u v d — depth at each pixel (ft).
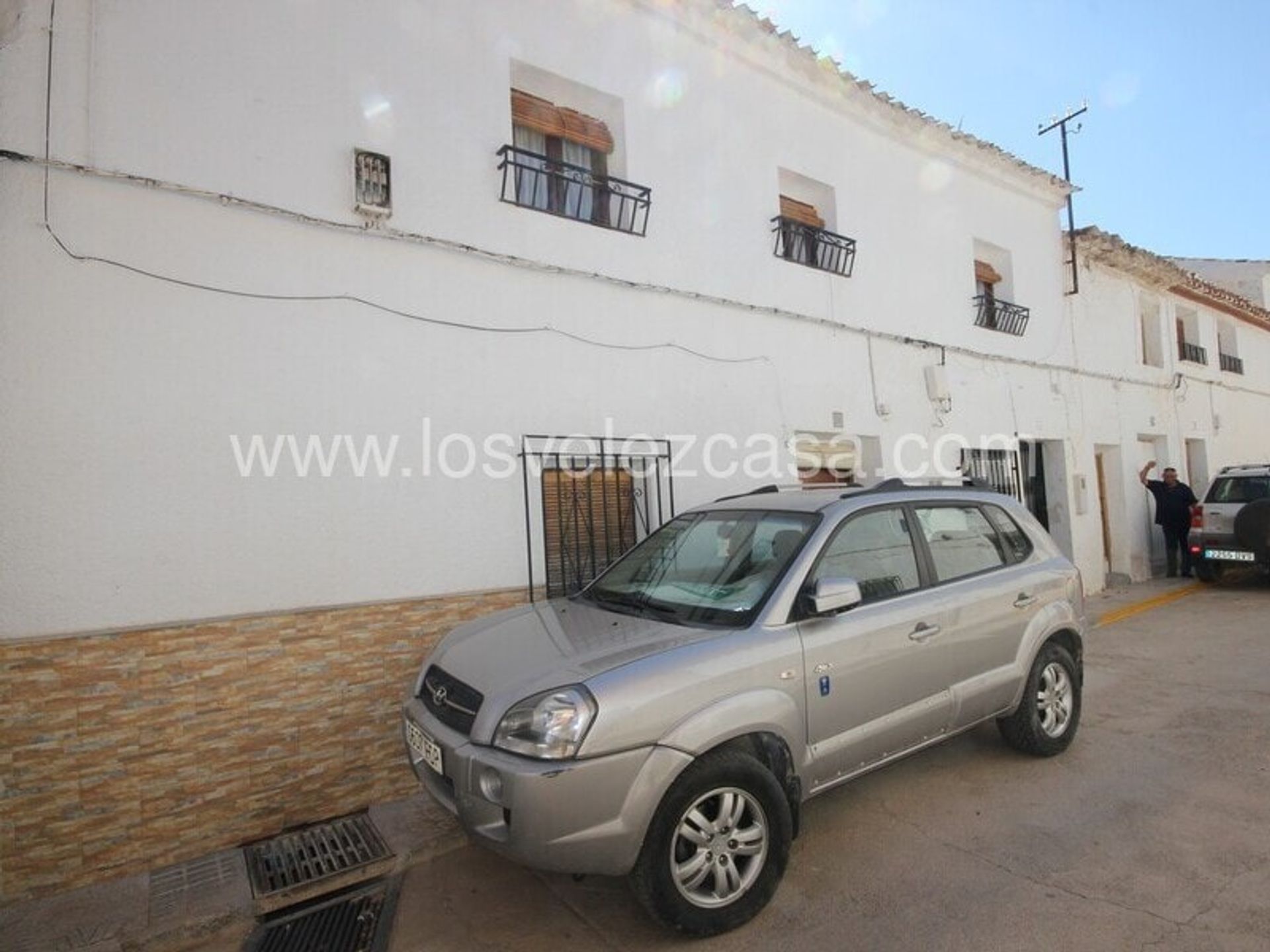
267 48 13.64
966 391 28.19
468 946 9.62
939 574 13.05
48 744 11.13
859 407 24.07
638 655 9.61
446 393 15.35
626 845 8.81
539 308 16.88
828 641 10.81
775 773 10.23
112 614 11.71
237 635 12.64
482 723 9.30
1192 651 22.82
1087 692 19.13
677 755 9.05
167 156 12.55
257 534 13.03
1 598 10.93
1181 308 44.52
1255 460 51.34
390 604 14.25
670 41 20.06
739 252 21.18
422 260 15.19
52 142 11.63
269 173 13.51
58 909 10.65
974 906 9.90
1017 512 15.44
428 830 12.66
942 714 12.33
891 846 11.59
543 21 17.53
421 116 15.39
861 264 24.71
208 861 11.90
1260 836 11.36
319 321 13.87
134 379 12.08
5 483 11.03
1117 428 36.94
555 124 18.26
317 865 11.67
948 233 28.30
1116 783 13.47
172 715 12.05
